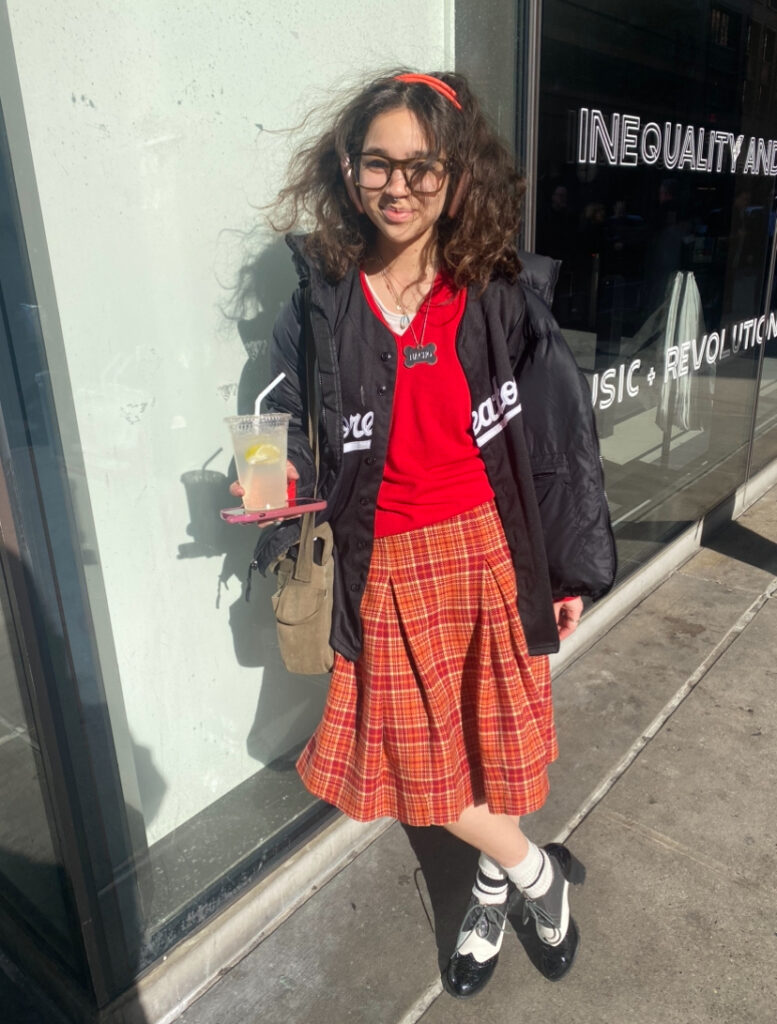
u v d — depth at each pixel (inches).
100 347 65.7
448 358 60.9
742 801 98.3
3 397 53.2
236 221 73.0
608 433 132.0
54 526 57.5
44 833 66.6
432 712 64.9
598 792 100.2
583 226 112.9
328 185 61.7
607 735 110.4
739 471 177.3
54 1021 75.2
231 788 88.4
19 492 55.2
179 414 73.1
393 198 55.8
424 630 64.3
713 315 153.2
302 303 63.8
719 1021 72.0
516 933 81.8
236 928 79.4
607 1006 73.7
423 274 60.4
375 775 68.2
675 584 152.8
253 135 72.2
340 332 61.3
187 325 71.7
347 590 65.7
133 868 70.5
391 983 76.6
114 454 69.0
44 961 76.2
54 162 59.9
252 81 71.0
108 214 63.9
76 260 62.7
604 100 109.5
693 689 120.2
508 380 61.9
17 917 77.6
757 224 159.6
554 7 96.6
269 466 58.7
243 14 68.9
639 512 144.4
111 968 69.9
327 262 61.0
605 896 85.2
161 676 78.1
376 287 61.4
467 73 91.4
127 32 61.8
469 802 70.4
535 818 96.0
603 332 124.0
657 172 125.4
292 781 92.0
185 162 68.1
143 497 72.2
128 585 73.0
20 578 56.3
